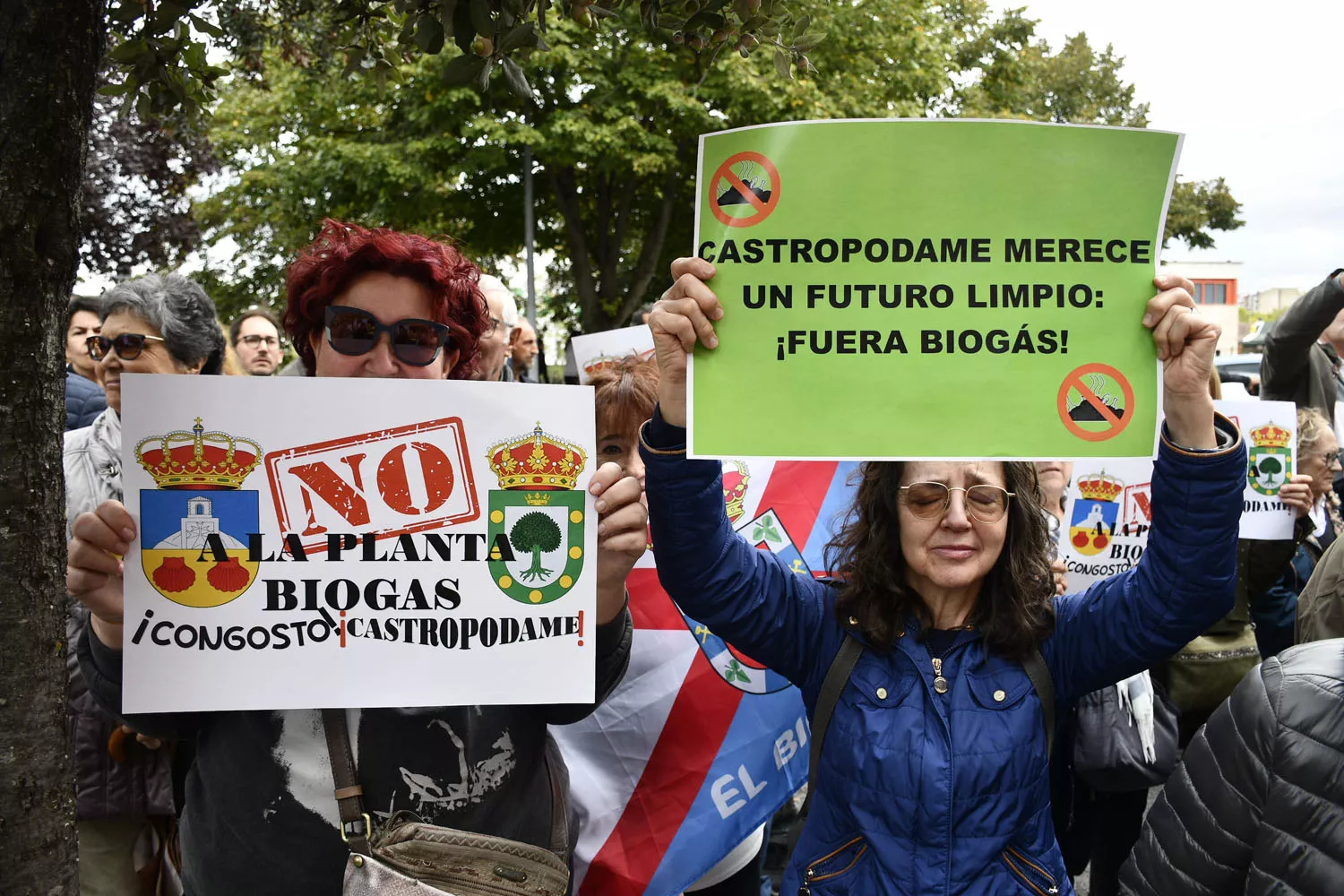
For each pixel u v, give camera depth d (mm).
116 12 1554
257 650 1604
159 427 1575
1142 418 1671
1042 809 1815
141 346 2711
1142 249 1669
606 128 14789
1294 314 4262
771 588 1920
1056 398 1670
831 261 1676
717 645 2582
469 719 1699
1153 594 1782
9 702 1185
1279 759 1502
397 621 1643
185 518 1585
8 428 1164
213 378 1591
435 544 1650
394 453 1641
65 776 1244
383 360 1751
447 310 1817
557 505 1687
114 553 1578
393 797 1629
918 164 1664
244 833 1628
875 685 1844
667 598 2592
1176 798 1660
